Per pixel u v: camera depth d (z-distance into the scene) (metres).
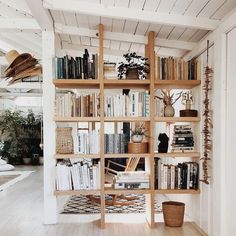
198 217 3.54
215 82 3.01
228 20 2.68
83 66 3.53
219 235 2.87
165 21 2.96
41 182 6.56
